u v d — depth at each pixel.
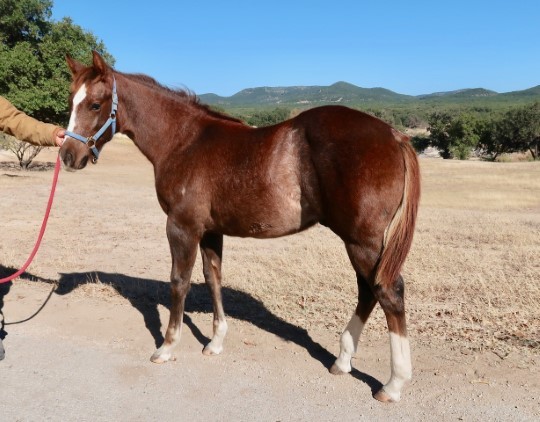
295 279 5.95
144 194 15.50
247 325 4.62
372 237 3.06
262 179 3.33
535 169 26.23
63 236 8.73
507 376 3.50
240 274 6.17
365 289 3.48
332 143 3.10
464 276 5.95
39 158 27.78
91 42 24.08
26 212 11.24
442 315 4.70
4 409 3.20
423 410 3.16
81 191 15.73
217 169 3.53
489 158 55.88
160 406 3.26
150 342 4.28
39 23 24.98
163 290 5.72
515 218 11.15
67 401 3.31
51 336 4.37
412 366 3.70
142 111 3.87
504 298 5.10
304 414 3.15
